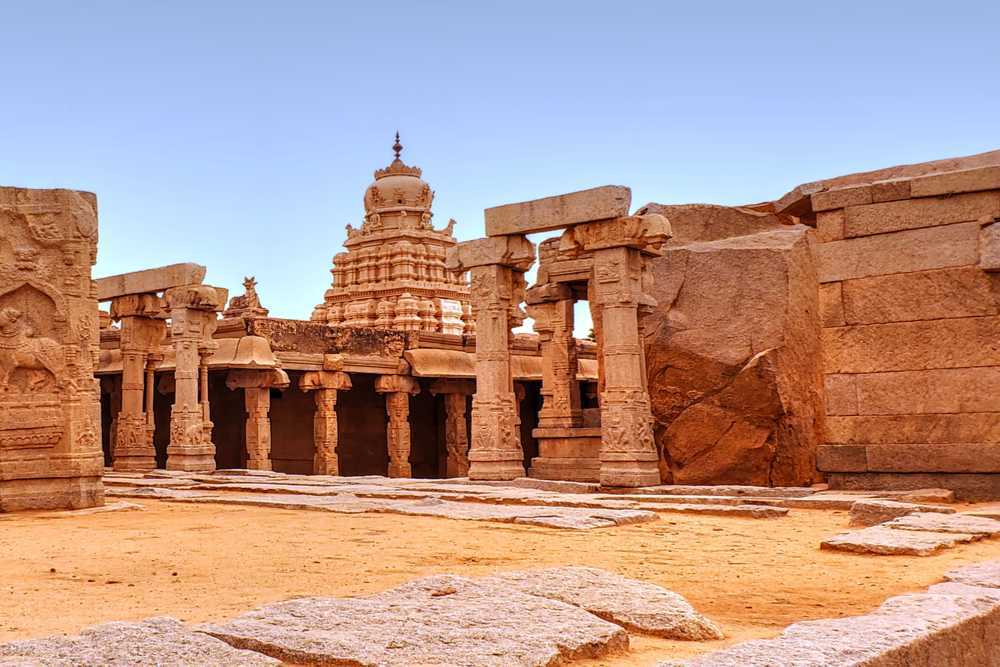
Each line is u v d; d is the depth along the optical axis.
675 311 17.92
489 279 18.25
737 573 7.32
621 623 5.00
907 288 13.77
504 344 18.27
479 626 4.47
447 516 11.45
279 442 32.44
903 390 13.71
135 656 3.87
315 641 4.15
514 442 18.16
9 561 8.23
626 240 15.81
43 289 13.83
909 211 13.84
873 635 4.33
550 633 4.38
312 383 29.84
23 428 13.39
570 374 22.52
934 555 8.04
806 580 6.98
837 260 14.34
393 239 42.06
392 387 31.77
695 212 19.67
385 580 6.95
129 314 25.58
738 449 16.88
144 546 9.17
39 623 5.38
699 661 3.82
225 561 8.04
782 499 12.75
